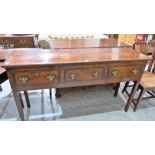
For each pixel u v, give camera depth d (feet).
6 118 5.91
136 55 5.24
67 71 4.47
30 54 4.91
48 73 4.34
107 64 4.71
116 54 5.27
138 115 6.34
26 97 6.24
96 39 8.50
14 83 4.28
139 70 5.19
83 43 7.32
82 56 4.88
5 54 5.91
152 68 6.86
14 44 8.98
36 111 6.36
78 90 7.95
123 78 5.18
